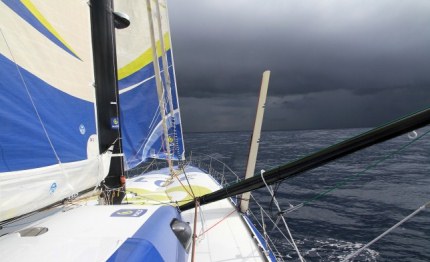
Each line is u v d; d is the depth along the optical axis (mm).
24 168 2463
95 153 3482
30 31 2621
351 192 18625
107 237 2193
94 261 1868
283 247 9961
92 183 3439
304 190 19359
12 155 2369
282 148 52781
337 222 12758
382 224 12539
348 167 28828
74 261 1869
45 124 2730
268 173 3293
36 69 2668
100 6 3785
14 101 2430
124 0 9945
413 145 49438
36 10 2695
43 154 2670
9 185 2320
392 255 9625
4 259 1896
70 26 3127
